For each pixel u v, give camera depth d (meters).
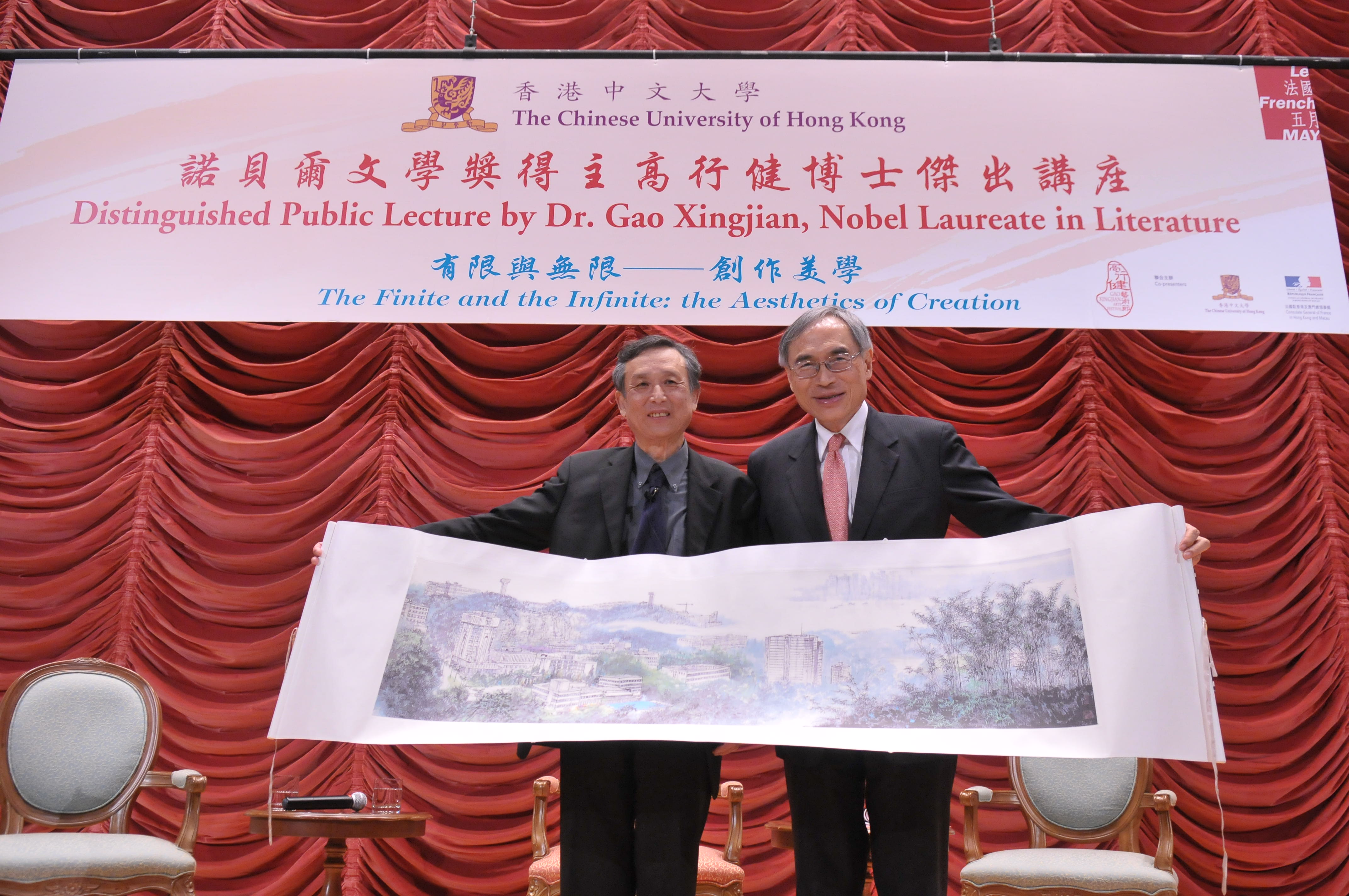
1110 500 3.50
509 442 3.63
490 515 1.78
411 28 4.06
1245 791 3.23
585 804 1.58
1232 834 3.22
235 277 3.57
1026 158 3.62
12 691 2.58
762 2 4.12
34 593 3.42
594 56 3.77
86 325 3.70
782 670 1.60
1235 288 3.46
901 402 3.61
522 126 3.71
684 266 3.54
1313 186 3.59
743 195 3.61
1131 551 1.51
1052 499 3.49
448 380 3.69
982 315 3.46
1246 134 3.65
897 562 1.64
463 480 3.59
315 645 1.56
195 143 3.71
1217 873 3.18
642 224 3.59
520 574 1.69
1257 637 3.39
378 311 3.52
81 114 3.75
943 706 1.53
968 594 1.59
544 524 1.81
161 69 3.82
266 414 3.68
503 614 1.65
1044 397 3.58
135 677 2.73
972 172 3.61
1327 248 3.52
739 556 1.69
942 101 3.71
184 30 4.12
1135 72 3.74
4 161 3.69
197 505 3.53
